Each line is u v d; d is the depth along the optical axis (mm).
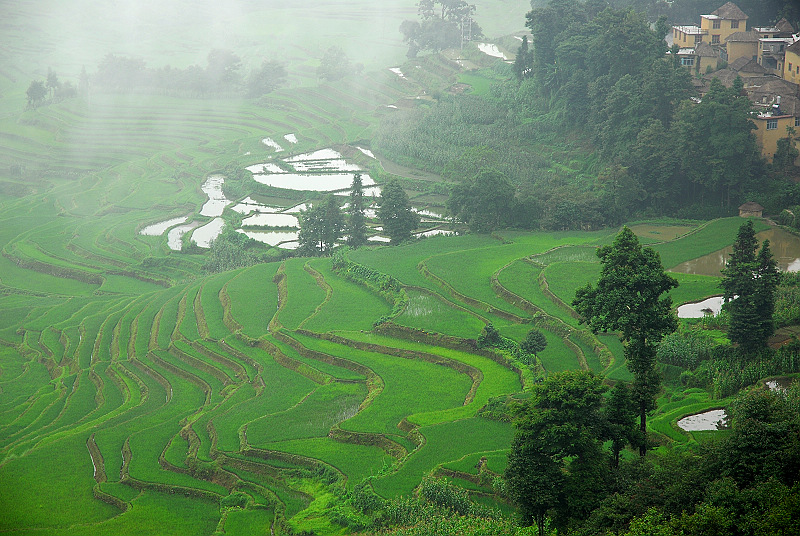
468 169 192000
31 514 87875
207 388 117750
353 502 80250
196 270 176625
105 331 146500
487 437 88750
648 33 185750
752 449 60938
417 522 72875
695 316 112125
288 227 192250
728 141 153625
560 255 144000
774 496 55844
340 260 151500
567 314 117938
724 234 145500
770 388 90375
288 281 148500
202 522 84562
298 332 125812
